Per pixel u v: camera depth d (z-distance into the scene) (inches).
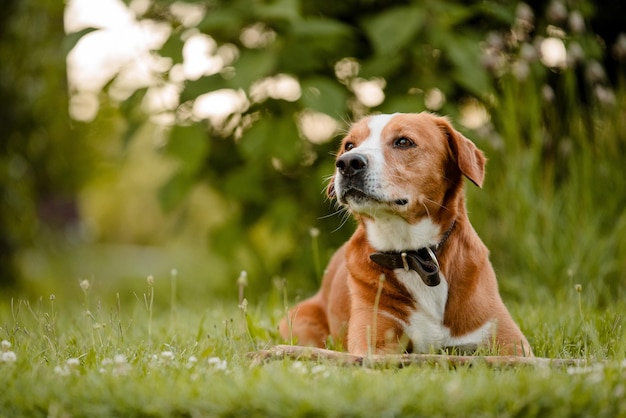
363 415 140.3
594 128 346.6
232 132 402.6
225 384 154.7
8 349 191.6
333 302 238.4
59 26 491.5
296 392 145.7
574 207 334.0
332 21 359.6
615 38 403.2
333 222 400.8
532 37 386.3
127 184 909.2
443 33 353.7
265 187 407.5
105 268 605.9
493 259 338.0
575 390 147.7
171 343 223.6
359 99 389.7
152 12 388.2
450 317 207.3
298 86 365.7
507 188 338.0
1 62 476.7
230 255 414.6
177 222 444.8
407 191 205.6
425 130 212.4
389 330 208.2
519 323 247.8
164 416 145.7
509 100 341.1
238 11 355.9
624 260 322.0
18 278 491.8
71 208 594.6
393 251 211.8
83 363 189.9
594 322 236.2
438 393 145.3
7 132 490.6
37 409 150.9
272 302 289.7
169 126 374.3
